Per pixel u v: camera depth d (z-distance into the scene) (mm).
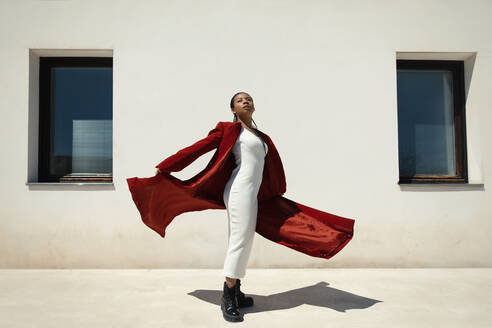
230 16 3543
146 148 3455
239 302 2332
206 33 3527
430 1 3637
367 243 3482
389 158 3541
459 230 3512
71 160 3732
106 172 3742
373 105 3568
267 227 2377
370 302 2465
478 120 3645
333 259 3463
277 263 3445
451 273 3271
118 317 2156
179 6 3525
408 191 3521
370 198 3512
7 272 3240
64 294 2615
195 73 3508
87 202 3398
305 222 2314
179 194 2305
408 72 3922
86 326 2016
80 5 3494
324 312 2260
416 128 3887
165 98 3486
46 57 3707
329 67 3568
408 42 3615
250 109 2291
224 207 2473
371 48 3596
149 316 2176
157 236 3412
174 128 3475
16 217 3375
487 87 3629
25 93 3457
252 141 2217
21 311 2256
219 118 3492
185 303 2424
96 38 3490
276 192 2496
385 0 3619
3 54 3447
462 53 3668
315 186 3496
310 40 3566
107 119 3762
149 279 3027
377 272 3305
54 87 3756
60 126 3748
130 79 3482
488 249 3512
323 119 3537
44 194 3389
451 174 3861
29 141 3465
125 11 3506
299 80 3549
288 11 3570
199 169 3459
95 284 2875
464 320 2129
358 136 3545
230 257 2154
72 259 3379
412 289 2770
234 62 3525
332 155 3521
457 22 3645
